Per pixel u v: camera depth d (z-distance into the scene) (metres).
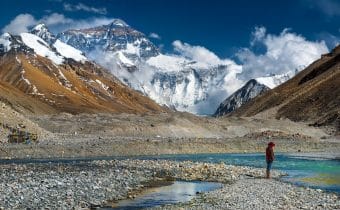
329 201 34.06
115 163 60.41
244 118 174.38
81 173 45.78
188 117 158.88
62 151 82.44
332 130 163.50
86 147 85.88
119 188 39.38
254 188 40.69
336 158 84.69
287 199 34.56
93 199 33.78
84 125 142.12
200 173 52.16
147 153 91.75
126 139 106.50
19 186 35.81
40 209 29.31
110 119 157.75
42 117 159.50
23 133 93.06
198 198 35.16
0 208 28.97
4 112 100.62
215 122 159.88
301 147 113.00
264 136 131.00
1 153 76.69
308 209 30.75
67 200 32.34
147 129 141.00
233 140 112.25
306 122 198.62
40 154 79.62
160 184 44.16
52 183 38.22
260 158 83.94
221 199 34.47
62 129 137.88
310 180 49.53
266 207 31.19
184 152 96.81
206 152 100.31
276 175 53.38
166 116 162.50
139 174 49.03
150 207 32.16
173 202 34.28
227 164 66.88
